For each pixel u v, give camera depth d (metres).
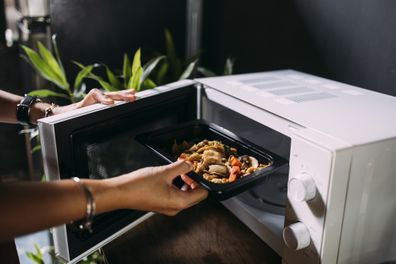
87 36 1.23
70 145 0.61
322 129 0.57
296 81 0.89
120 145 0.72
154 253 0.72
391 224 0.59
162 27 1.36
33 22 1.18
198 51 1.34
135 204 0.52
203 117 0.86
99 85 1.30
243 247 0.74
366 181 0.54
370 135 0.55
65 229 0.63
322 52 1.03
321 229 0.55
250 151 0.68
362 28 0.91
